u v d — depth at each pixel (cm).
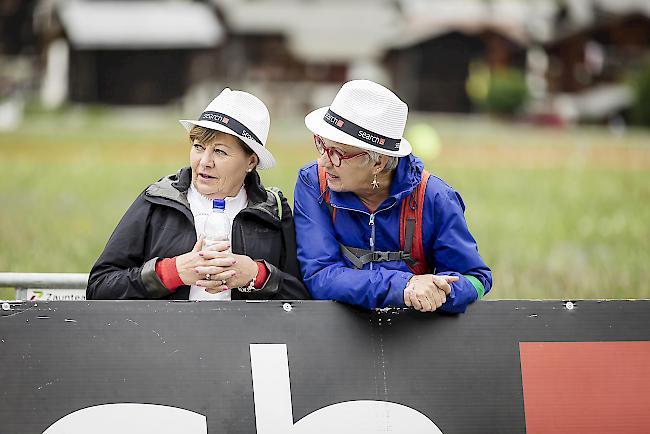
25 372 1043
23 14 16688
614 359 1108
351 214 1164
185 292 1136
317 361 1077
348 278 1097
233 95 1135
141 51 16112
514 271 2588
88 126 10969
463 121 13900
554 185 5359
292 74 16350
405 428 1067
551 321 1114
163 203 1140
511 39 16050
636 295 2283
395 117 1116
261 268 1113
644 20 16062
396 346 1091
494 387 1089
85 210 3850
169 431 1041
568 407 1092
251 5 16300
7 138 8262
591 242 3275
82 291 1384
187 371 1059
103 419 1038
